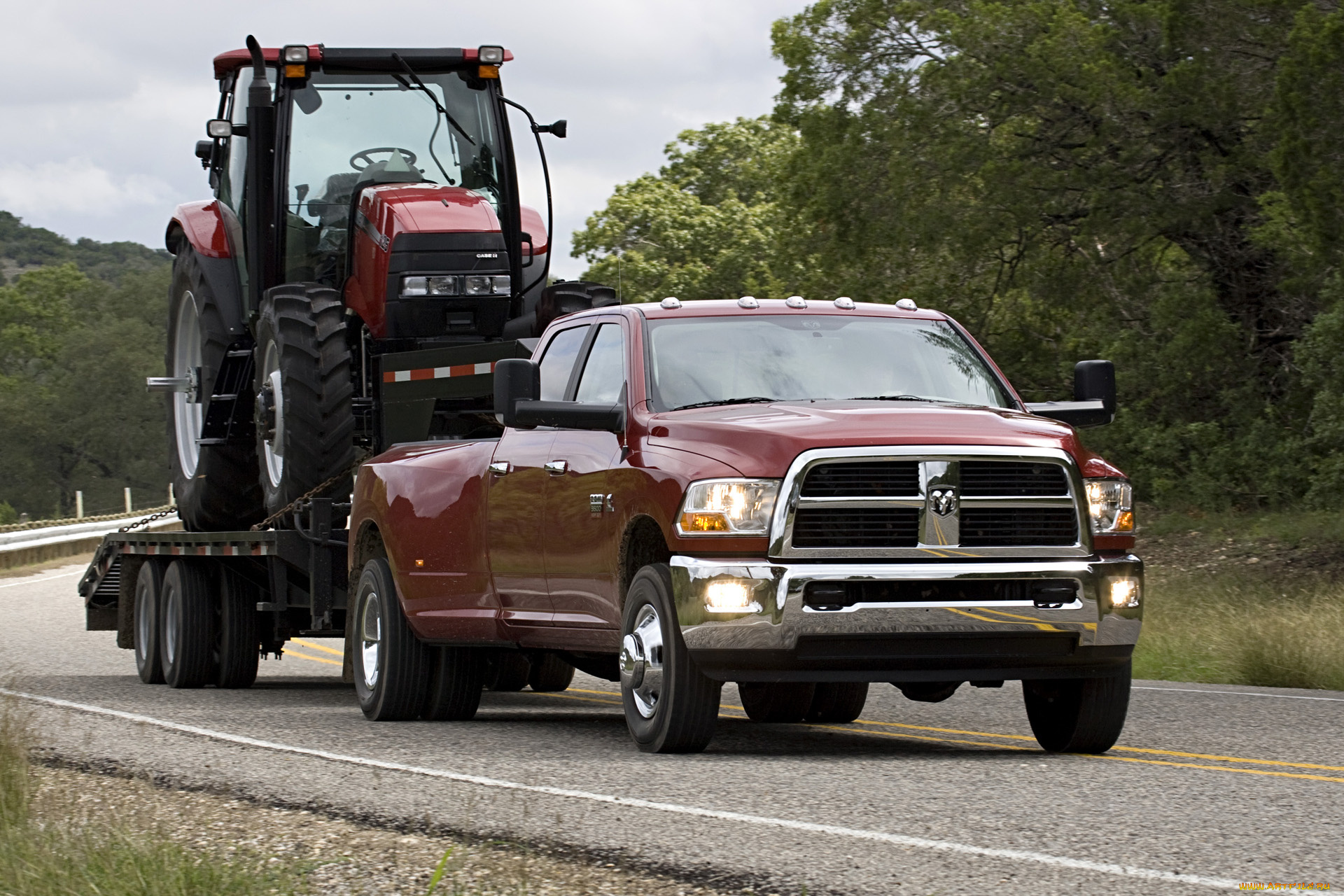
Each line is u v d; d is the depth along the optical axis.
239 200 22.59
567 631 14.45
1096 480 12.77
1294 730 14.67
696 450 12.71
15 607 37.75
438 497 16.27
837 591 11.97
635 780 11.23
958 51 42.34
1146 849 8.66
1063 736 13.27
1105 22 42.34
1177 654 23.20
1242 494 43.31
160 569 22.48
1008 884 7.89
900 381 14.40
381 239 20.14
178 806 10.86
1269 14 37.69
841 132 44.44
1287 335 43.03
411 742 14.09
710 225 89.88
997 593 12.23
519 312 21.81
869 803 10.16
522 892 8.02
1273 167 33.38
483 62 22.05
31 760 12.87
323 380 19.78
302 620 21.19
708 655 12.16
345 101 21.77
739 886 8.05
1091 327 45.41
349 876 8.66
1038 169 40.91
